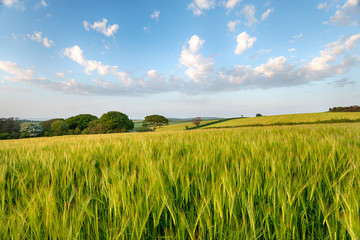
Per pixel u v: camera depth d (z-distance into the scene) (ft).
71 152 9.37
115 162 6.65
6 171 6.21
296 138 10.49
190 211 3.81
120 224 3.22
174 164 5.95
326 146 7.70
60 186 5.16
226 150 7.72
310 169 5.42
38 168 6.75
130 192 4.33
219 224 3.38
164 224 4.04
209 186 4.30
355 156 5.98
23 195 4.34
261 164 5.94
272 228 3.72
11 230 3.19
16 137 150.92
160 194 3.93
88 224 3.34
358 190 3.60
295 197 3.90
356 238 2.57
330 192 4.24
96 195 4.53
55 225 3.12
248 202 3.38
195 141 12.09
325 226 3.70
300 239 3.43
